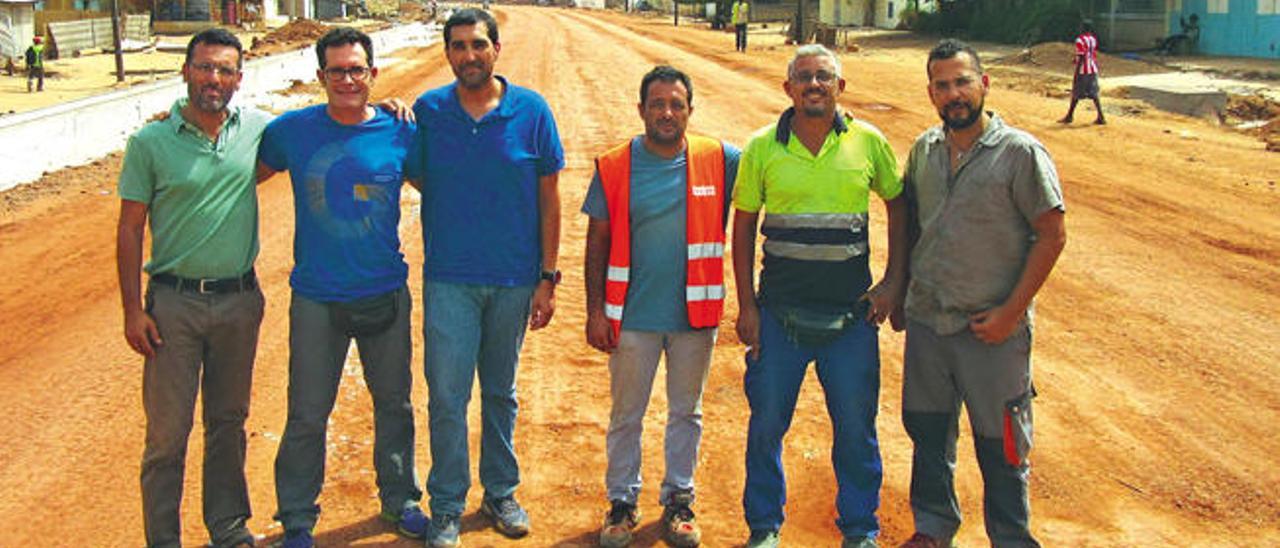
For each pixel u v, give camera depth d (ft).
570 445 17.78
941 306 12.84
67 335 23.79
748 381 14.03
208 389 13.69
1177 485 16.28
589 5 351.46
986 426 12.91
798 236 13.32
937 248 12.77
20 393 20.22
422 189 14.48
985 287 12.54
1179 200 35.09
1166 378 20.38
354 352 22.13
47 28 105.91
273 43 132.98
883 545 14.55
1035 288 12.18
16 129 42.39
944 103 12.19
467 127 13.85
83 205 37.81
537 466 16.96
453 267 14.12
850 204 13.26
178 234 12.83
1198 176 39.11
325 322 13.74
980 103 12.21
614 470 14.53
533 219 14.42
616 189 13.93
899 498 15.94
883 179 13.43
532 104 14.23
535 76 80.64
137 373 21.30
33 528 14.92
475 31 13.50
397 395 14.43
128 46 116.37
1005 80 77.92
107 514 15.37
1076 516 15.40
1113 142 47.03
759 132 13.70
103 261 30.35
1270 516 15.35
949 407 13.47
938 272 12.82
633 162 13.93
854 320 13.57
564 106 61.21
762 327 13.82
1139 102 63.57
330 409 14.16
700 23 202.39
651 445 17.67
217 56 12.50
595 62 94.68
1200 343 22.17
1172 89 63.46
